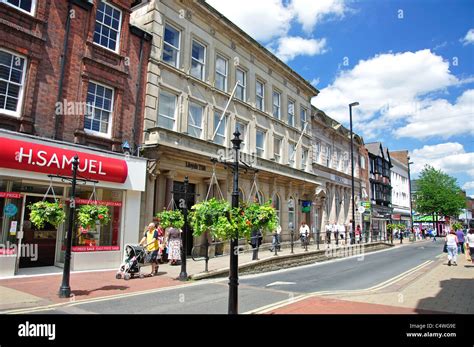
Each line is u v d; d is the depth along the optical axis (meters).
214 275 11.92
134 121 14.49
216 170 17.69
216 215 6.51
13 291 8.50
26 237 11.30
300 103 27.45
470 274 12.87
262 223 6.68
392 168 52.88
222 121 19.31
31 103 11.11
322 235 27.88
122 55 14.20
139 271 11.23
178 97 16.62
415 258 19.91
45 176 10.96
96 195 12.78
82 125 12.53
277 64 24.05
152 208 14.43
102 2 13.77
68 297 8.16
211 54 18.80
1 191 10.45
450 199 51.66
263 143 22.80
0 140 9.94
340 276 12.83
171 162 15.26
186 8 17.42
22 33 11.02
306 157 27.88
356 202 36.28
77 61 12.64
